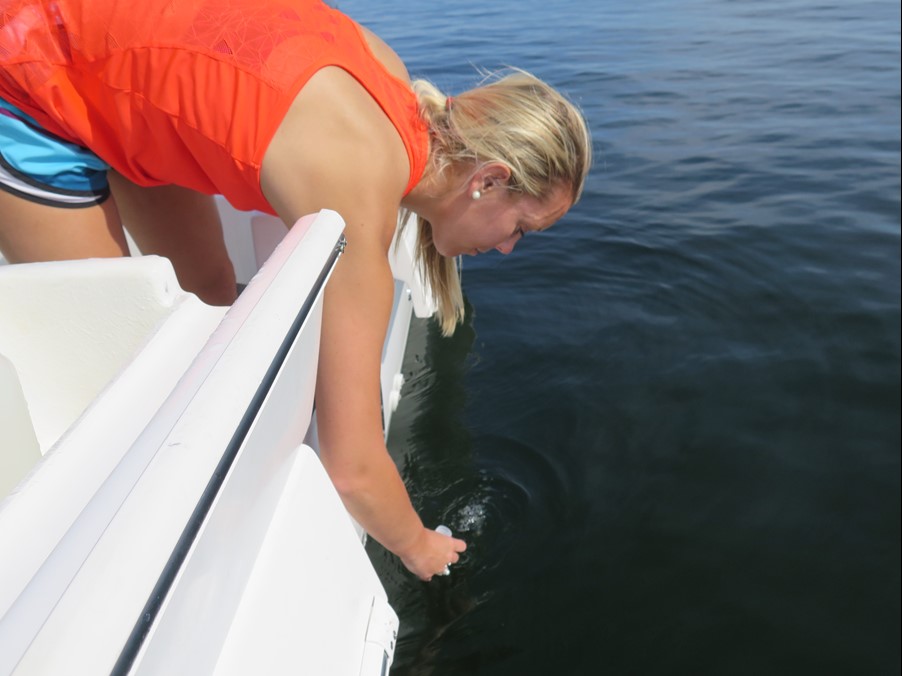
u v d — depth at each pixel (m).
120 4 1.12
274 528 0.99
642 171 4.35
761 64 6.52
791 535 1.93
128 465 0.66
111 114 1.18
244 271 2.18
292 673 0.92
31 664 0.49
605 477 2.13
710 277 3.18
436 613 1.72
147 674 0.63
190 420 0.70
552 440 2.28
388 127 1.13
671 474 2.13
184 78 1.10
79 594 0.54
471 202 1.32
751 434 2.28
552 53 7.18
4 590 0.67
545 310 2.98
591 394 2.48
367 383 1.17
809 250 3.38
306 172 1.08
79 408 1.20
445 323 1.92
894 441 2.24
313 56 1.08
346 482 1.23
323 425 1.20
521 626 1.69
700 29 7.96
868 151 4.55
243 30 1.08
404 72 1.33
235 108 1.08
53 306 1.09
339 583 1.09
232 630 0.86
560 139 1.28
